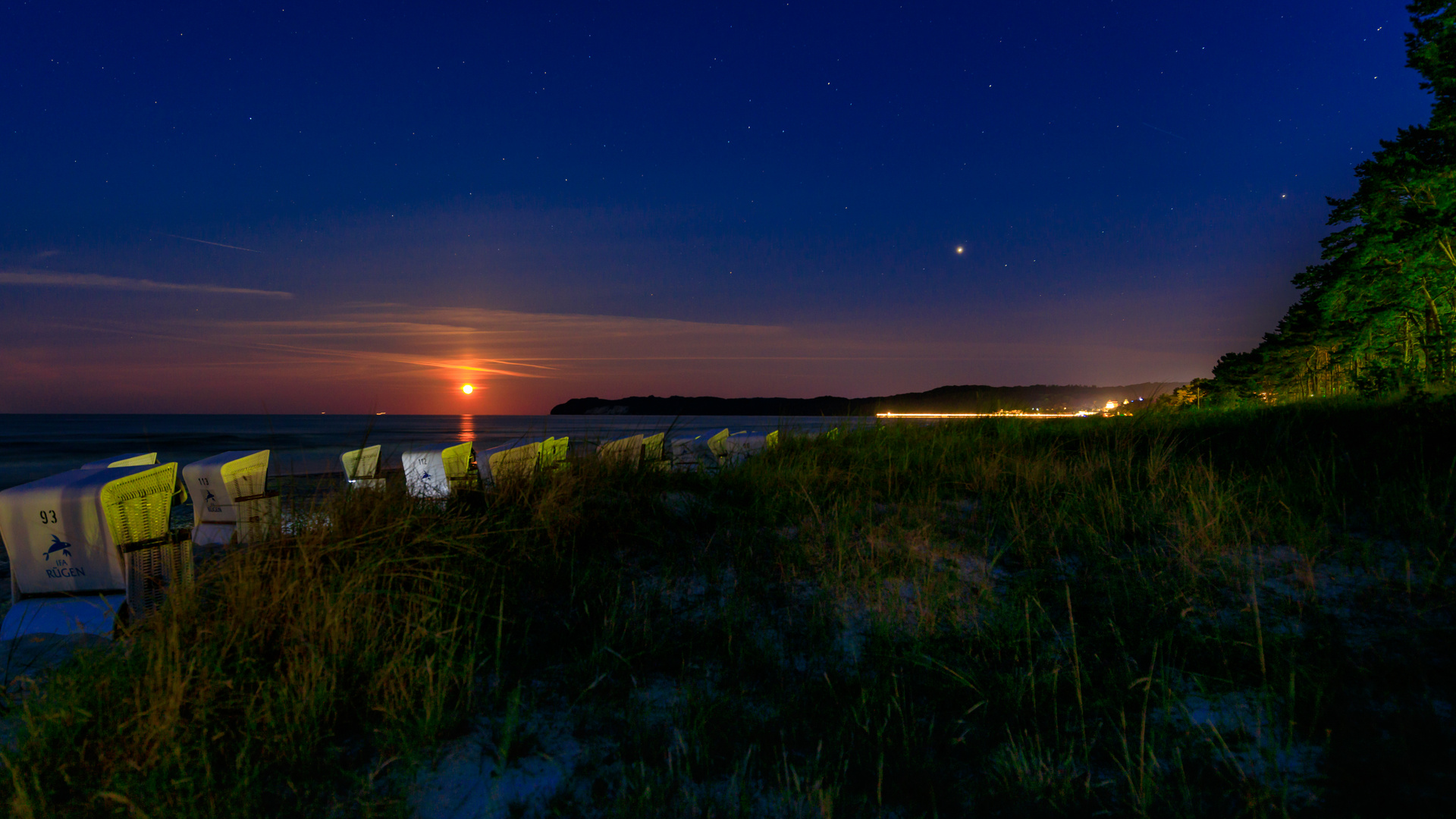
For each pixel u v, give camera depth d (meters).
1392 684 3.23
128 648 3.27
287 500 4.65
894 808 2.60
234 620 3.27
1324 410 9.41
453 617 3.74
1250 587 4.16
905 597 4.34
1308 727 2.98
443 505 4.85
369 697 3.08
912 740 3.01
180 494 5.01
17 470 20.77
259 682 2.99
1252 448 6.76
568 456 5.82
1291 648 3.51
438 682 3.14
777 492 5.93
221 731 2.78
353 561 3.87
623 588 4.38
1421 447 5.85
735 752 2.91
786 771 2.73
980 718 3.20
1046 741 3.01
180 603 3.38
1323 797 2.56
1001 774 2.77
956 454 7.38
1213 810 2.52
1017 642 3.76
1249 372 51.78
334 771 2.71
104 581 4.00
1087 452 7.11
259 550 3.75
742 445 8.44
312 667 3.04
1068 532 5.00
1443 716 2.98
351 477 5.04
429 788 2.66
